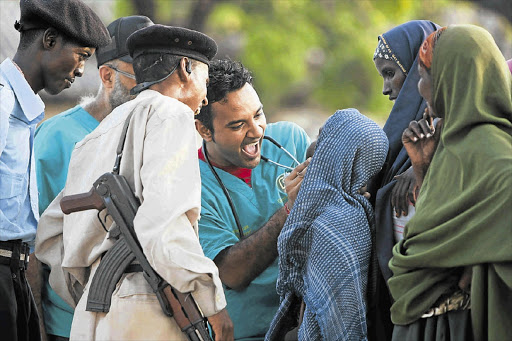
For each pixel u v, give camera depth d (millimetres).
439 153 7164
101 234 7766
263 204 9555
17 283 8531
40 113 8719
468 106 6891
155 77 8039
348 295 7504
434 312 7074
